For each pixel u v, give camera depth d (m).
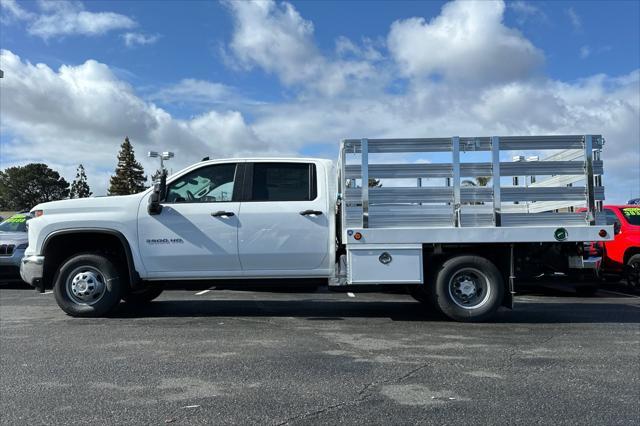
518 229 6.97
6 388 4.41
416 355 5.49
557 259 7.27
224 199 7.24
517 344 6.00
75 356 5.41
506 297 7.15
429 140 6.99
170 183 7.30
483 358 5.39
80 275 7.29
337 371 4.91
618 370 4.98
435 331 6.69
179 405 4.02
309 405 4.03
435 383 4.57
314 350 5.68
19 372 4.86
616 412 3.91
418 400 4.15
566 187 7.05
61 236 7.32
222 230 7.10
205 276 7.22
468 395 4.27
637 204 11.66
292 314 7.94
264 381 4.61
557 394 4.30
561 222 7.03
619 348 5.82
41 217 7.21
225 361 5.23
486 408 3.98
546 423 3.71
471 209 7.01
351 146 6.98
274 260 7.17
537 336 6.42
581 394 4.30
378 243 6.96
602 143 7.02
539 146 7.02
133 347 5.78
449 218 7.00
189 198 7.28
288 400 4.14
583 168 7.04
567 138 7.03
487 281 7.09
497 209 6.99
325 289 11.20
